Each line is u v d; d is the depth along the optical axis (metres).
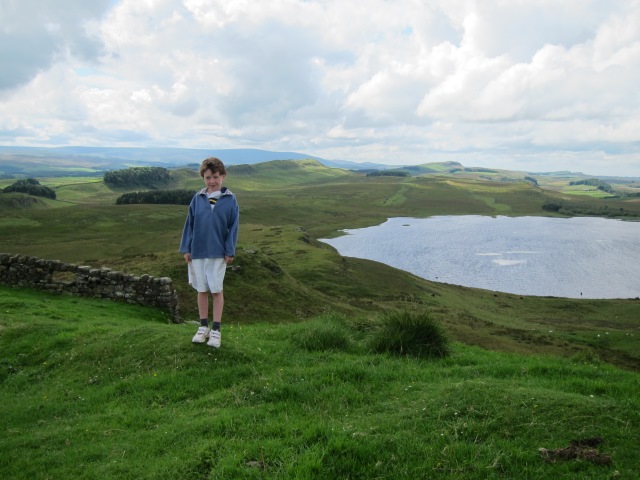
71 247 80.75
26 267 20.19
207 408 6.80
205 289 8.77
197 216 8.40
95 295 19.47
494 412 5.85
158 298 18.72
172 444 5.68
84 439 6.27
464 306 59.25
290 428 5.62
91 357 9.58
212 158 8.37
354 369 7.88
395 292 60.47
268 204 198.50
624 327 51.75
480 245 124.88
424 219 189.38
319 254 72.38
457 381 7.55
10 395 8.55
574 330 48.16
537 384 7.46
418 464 4.83
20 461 5.68
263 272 41.06
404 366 8.62
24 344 10.98
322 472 4.64
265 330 12.43
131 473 5.11
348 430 5.46
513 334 41.62
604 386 7.36
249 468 4.74
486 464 4.78
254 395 6.98
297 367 8.23
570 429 5.49
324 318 12.28
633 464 4.79
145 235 96.69
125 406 7.34
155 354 9.03
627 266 99.06
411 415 5.94
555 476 4.62
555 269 95.69
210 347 8.87
